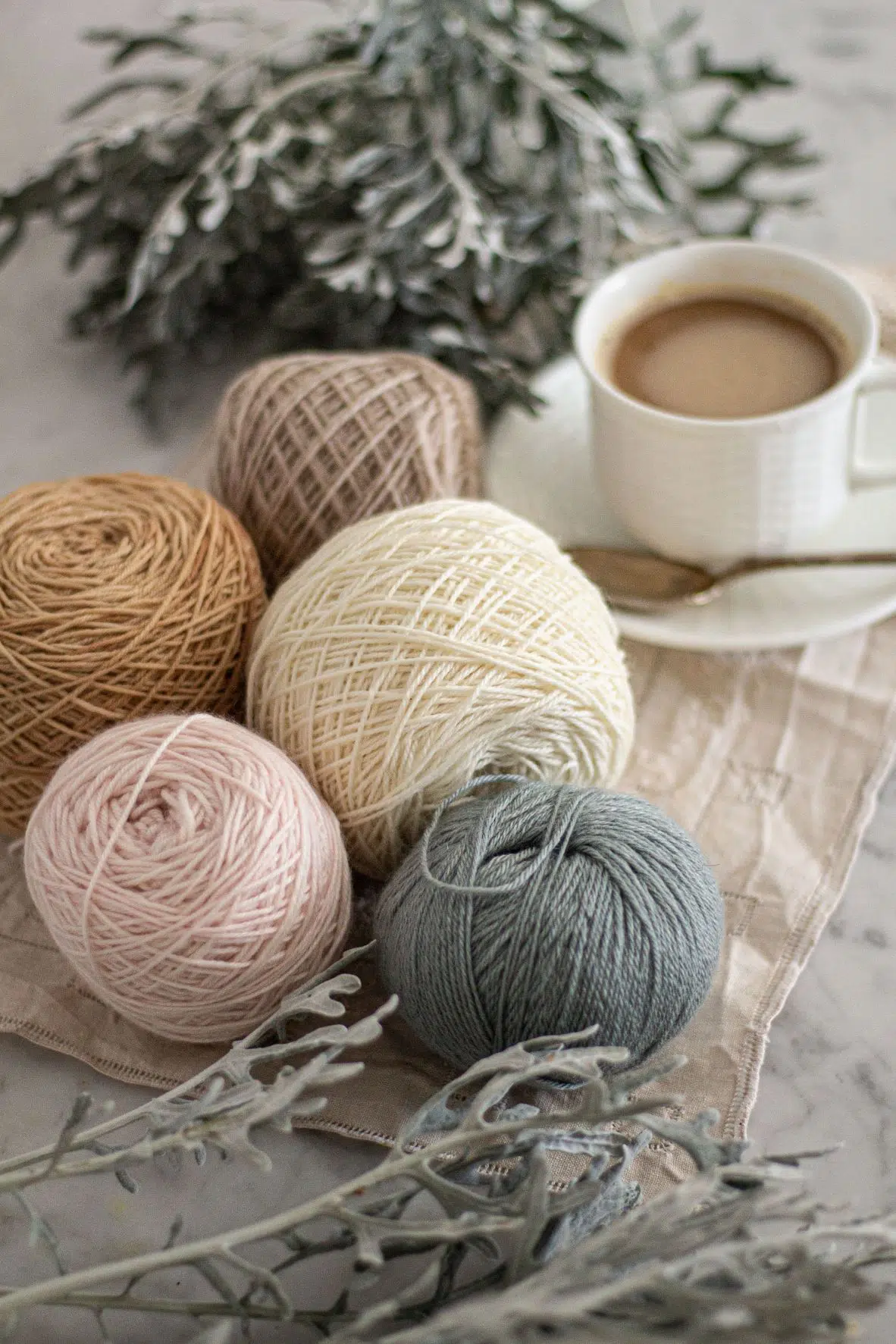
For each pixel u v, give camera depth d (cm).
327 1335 46
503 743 58
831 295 73
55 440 89
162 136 95
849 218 97
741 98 96
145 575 60
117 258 95
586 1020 51
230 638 63
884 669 72
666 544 72
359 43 91
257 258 94
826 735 70
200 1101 47
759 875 64
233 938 52
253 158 85
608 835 53
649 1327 40
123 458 88
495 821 54
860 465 71
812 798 67
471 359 84
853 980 61
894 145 102
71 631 59
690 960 52
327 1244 46
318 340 92
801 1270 39
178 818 53
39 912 60
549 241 90
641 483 69
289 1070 47
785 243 96
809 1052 59
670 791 68
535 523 77
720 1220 41
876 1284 42
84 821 54
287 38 95
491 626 57
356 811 58
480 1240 46
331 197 90
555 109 89
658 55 95
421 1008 53
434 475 67
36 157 110
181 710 62
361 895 64
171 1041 60
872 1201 54
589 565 73
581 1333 37
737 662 73
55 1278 47
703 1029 58
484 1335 37
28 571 60
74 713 60
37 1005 61
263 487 67
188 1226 54
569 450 79
